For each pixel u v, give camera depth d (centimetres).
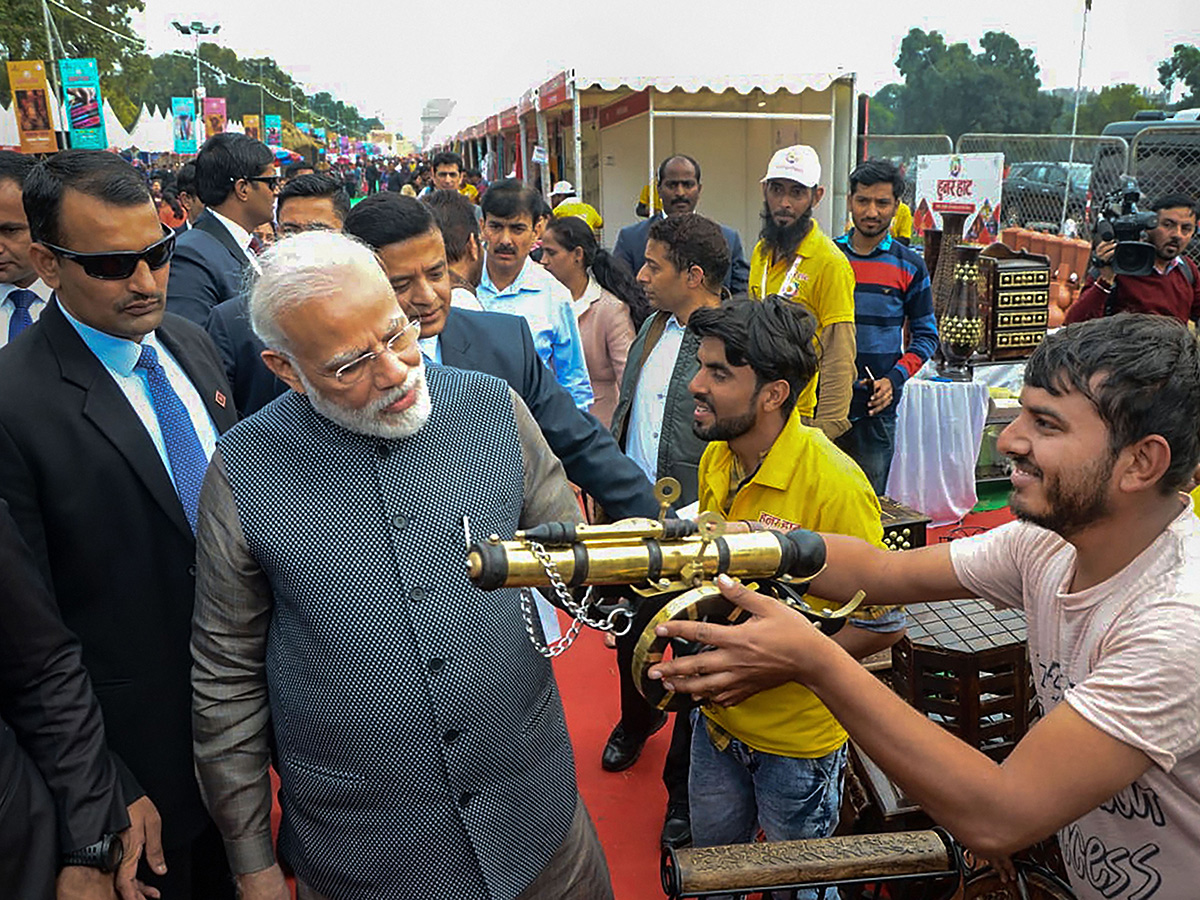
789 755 194
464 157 2828
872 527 191
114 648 183
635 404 314
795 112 964
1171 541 112
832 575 150
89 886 152
